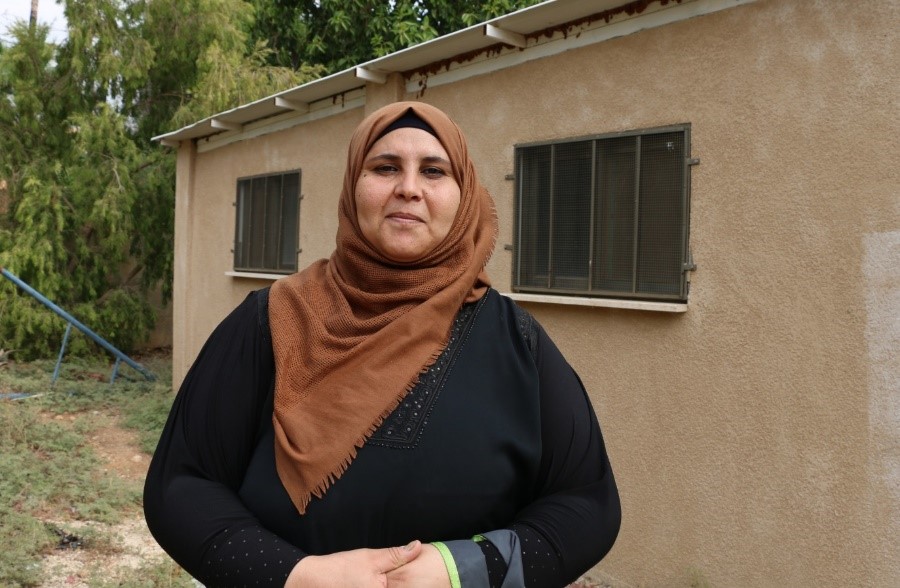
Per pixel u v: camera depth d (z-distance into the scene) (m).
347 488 1.32
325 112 5.78
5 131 9.05
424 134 1.46
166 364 9.38
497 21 3.80
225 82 9.08
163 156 9.38
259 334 1.47
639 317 3.53
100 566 3.82
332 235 5.73
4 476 4.82
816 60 2.89
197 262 7.76
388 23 10.86
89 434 6.27
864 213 2.76
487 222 1.60
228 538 1.29
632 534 3.55
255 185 6.74
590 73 3.71
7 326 8.62
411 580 1.22
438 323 1.42
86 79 9.27
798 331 2.95
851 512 2.80
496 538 1.30
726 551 3.19
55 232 8.86
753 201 3.09
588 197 3.72
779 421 3.01
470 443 1.35
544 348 1.49
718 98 3.20
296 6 11.51
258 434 1.44
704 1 3.24
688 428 3.33
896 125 2.67
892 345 2.68
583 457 1.44
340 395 1.36
